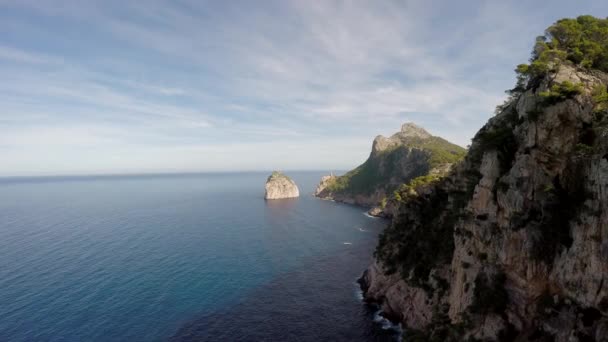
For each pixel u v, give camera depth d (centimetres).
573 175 3231
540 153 3441
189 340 5625
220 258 10106
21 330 5725
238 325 6147
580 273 2911
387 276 7200
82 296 7119
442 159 19888
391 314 6556
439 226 6581
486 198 4078
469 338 3806
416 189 8681
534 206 3453
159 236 12975
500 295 3647
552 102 3388
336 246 11738
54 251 10494
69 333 5678
